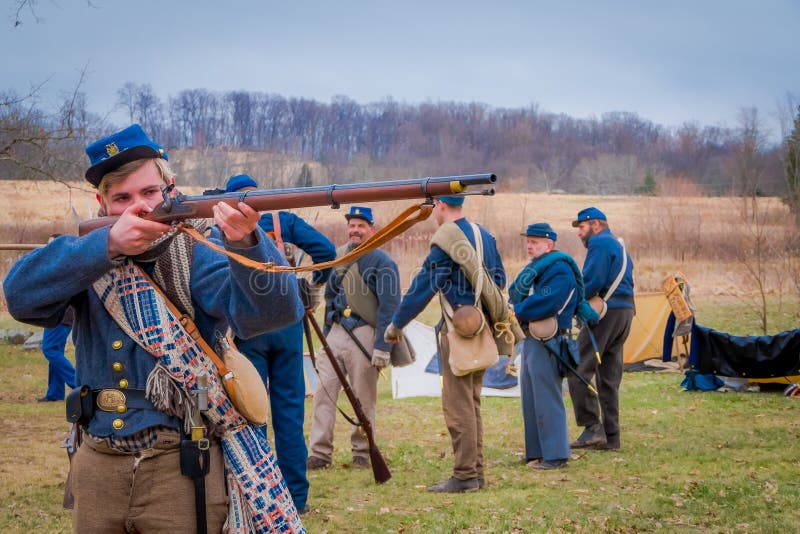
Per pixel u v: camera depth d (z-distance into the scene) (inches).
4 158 463.8
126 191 101.7
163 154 105.2
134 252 93.8
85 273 93.1
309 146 2509.8
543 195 2516.0
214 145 1587.1
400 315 239.9
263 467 102.0
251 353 206.5
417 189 83.3
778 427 320.8
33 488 242.5
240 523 100.3
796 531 198.8
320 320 565.0
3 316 655.8
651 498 227.6
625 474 259.1
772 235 957.8
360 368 275.0
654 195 2057.1
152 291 98.0
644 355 479.8
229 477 100.8
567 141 3171.8
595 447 299.0
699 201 1550.2
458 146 2908.5
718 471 257.9
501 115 3280.0
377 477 248.1
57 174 486.3
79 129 470.6
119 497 97.6
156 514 97.3
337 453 296.0
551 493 237.3
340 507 225.3
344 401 405.4
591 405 300.5
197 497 97.7
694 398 390.0
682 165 2847.0
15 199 1159.0
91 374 99.0
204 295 99.3
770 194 1355.8
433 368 431.5
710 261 1032.2
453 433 241.9
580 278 277.4
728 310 701.9
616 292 299.7
